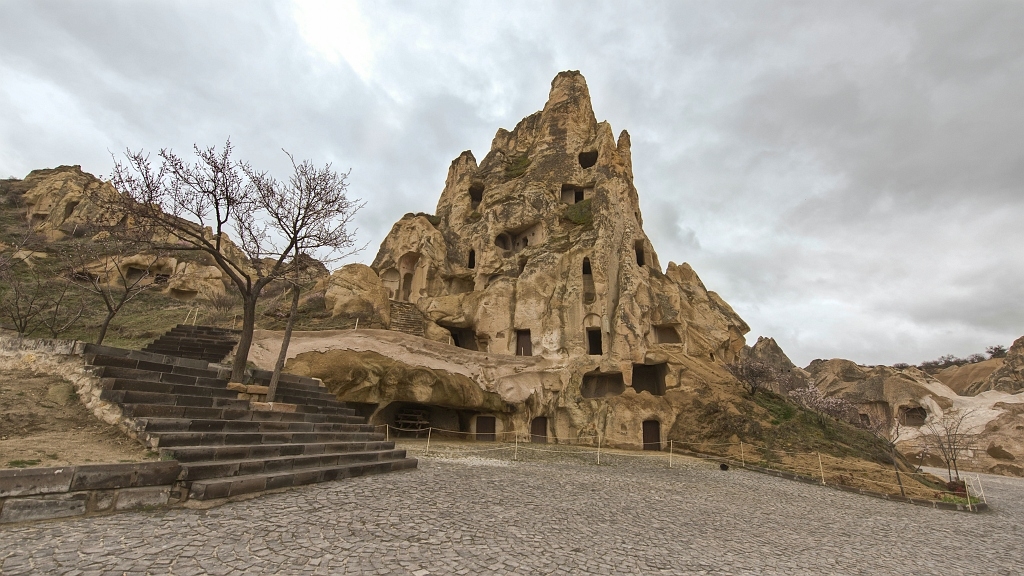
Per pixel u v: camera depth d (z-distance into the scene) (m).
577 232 43.44
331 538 7.84
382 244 50.62
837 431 32.94
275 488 10.70
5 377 11.87
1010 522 17.88
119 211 17.53
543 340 38.22
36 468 7.82
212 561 6.53
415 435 31.14
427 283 45.72
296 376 18.98
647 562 8.18
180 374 14.03
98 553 6.50
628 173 50.81
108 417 10.90
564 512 11.41
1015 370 73.44
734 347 50.50
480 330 40.25
